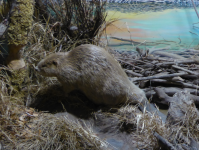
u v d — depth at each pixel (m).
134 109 2.86
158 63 4.17
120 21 6.29
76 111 2.98
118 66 2.98
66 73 2.87
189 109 2.69
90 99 3.03
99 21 3.89
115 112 2.90
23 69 2.98
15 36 2.75
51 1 3.96
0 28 2.79
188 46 5.17
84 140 2.37
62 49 3.83
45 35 3.69
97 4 3.88
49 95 3.20
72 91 3.29
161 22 6.43
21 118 2.55
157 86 3.79
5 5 3.09
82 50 2.88
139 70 4.16
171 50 4.99
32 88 3.21
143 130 2.54
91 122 2.81
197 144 2.31
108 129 2.72
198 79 3.76
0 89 2.70
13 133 2.34
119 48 5.02
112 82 2.81
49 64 2.91
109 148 2.40
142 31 5.88
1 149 2.14
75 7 3.88
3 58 3.10
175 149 2.15
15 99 2.91
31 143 2.29
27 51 3.37
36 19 3.85
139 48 4.73
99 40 4.18
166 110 3.25
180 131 2.46
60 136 2.38
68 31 3.95
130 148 2.43
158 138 2.32
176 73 3.65
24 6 2.67
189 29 6.05
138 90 3.03
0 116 2.41
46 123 2.52
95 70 2.79
